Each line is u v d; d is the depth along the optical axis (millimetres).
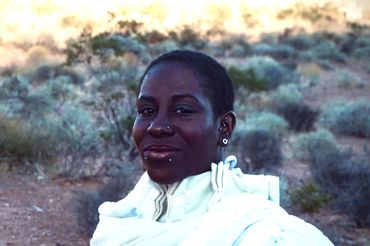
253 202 1766
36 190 10914
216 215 1743
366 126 18500
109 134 13031
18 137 12141
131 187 9977
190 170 1875
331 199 10211
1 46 33250
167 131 1833
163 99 1852
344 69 36312
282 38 45656
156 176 1862
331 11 61969
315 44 44094
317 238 1675
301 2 64688
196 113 1853
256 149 13570
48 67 24906
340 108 20391
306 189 9953
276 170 12867
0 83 20797
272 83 26578
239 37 44875
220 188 1834
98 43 23156
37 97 17578
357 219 9609
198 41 38719
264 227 1651
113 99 14477
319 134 15906
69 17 43250
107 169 12039
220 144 1945
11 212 9742
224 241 1659
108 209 1993
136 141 1895
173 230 1814
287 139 17125
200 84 1866
